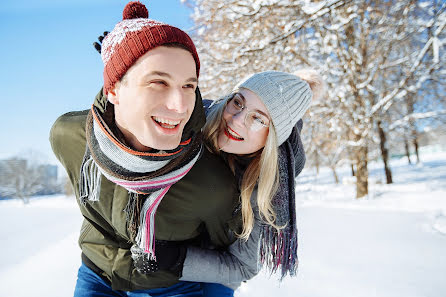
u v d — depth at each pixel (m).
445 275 2.72
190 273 1.71
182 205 1.54
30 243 4.54
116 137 1.19
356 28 9.71
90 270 1.80
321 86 2.42
